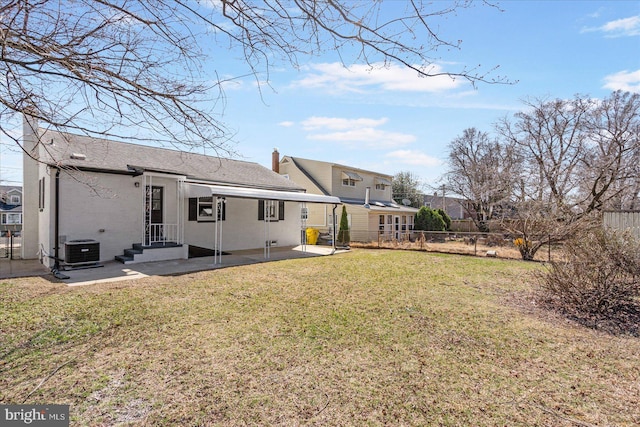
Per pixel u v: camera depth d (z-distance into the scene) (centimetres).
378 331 502
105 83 295
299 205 1811
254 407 304
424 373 374
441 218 2733
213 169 1491
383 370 379
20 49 258
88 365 379
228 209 1460
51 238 970
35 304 597
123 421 281
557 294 645
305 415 294
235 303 639
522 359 415
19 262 1146
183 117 342
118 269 969
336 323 534
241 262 1171
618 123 1989
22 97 292
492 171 2491
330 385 345
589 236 661
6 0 247
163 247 1145
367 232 2222
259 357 407
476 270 1082
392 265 1168
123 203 1105
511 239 1767
